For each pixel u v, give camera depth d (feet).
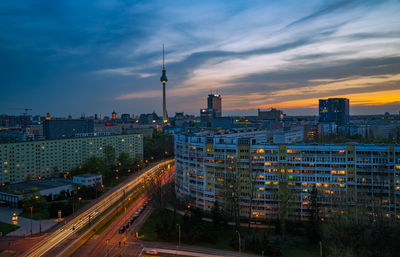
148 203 585.22
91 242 406.62
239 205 495.82
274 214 475.31
